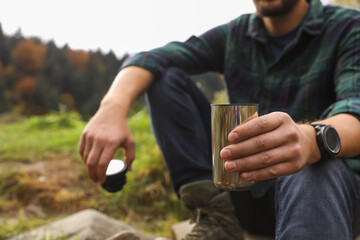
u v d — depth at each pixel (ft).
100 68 175.42
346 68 3.87
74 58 187.83
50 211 9.50
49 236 5.90
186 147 4.25
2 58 179.32
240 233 4.24
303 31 4.34
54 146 17.85
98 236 5.91
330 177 2.76
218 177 2.54
